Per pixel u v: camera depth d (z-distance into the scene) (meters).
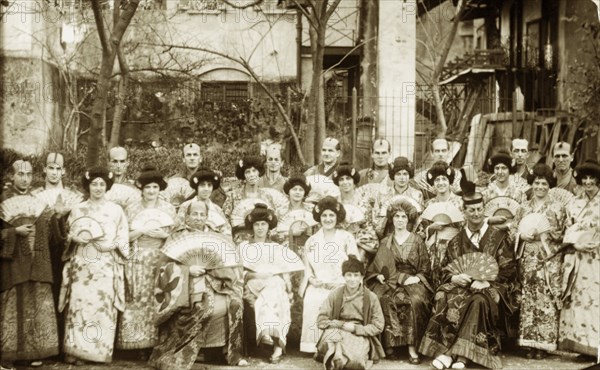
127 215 8.41
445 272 8.30
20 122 13.90
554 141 15.47
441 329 8.06
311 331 8.23
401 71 13.87
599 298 8.14
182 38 17.19
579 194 8.53
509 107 19.77
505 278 8.27
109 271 8.00
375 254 8.62
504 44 21.78
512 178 9.18
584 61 17.00
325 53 17.02
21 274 7.77
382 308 8.16
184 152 9.30
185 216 8.38
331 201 8.43
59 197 8.28
